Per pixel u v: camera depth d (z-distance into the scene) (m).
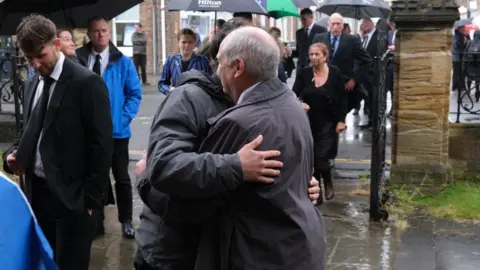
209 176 2.26
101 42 5.13
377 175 5.74
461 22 17.16
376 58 5.52
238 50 2.39
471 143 6.97
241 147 2.33
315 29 10.27
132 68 5.30
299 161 2.36
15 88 7.14
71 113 3.44
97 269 4.70
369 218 5.81
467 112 8.18
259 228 2.33
